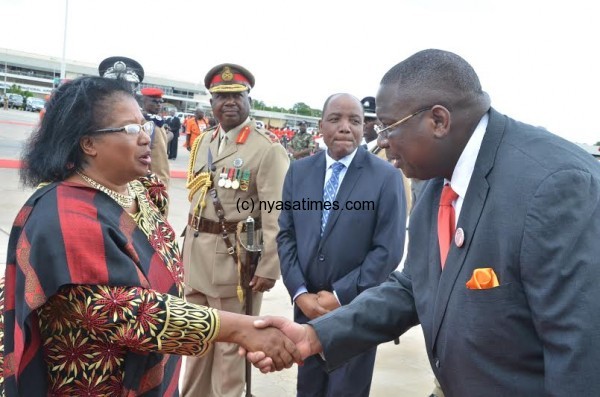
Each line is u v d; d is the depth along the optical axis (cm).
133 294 145
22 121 2853
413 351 402
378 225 260
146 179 194
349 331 178
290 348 173
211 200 317
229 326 162
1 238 567
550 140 131
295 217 275
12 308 144
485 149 136
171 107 1905
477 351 131
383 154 449
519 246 122
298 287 267
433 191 162
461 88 137
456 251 137
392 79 143
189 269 320
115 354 152
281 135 2219
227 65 316
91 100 154
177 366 179
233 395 301
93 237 142
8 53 7138
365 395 262
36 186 162
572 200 116
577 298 111
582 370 110
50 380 150
